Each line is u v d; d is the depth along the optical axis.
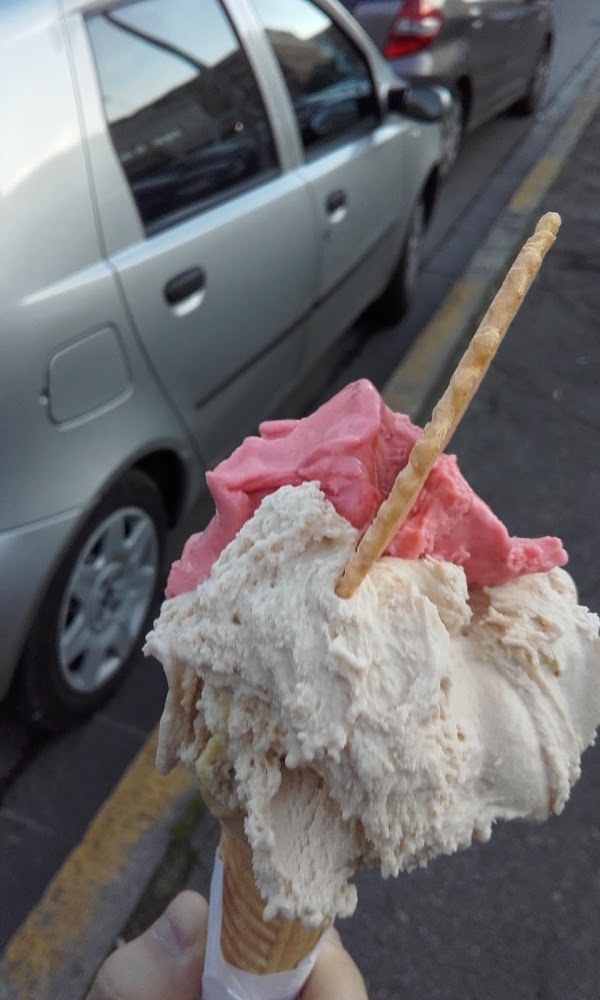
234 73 2.74
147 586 2.67
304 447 0.93
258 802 0.85
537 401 4.15
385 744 0.79
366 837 0.85
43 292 1.91
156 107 2.36
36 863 2.25
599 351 4.54
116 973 1.38
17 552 1.98
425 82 5.42
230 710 0.88
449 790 0.83
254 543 0.87
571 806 2.41
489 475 3.68
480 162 6.85
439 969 2.09
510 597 0.94
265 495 0.92
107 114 2.15
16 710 2.36
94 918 2.12
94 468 2.14
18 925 2.14
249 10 2.88
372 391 0.91
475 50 5.99
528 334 4.66
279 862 0.84
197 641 0.87
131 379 2.23
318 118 3.23
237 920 1.20
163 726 0.98
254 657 0.83
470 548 0.91
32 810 2.37
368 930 2.15
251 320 2.77
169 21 2.48
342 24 3.56
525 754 0.88
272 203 2.78
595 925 2.17
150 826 2.29
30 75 1.95
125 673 2.70
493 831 2.35
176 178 2.41
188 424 2.55
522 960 2.11
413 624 0.82
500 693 0.89
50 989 2.00
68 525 2.08
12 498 1.95
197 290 2.42
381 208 3.76
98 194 2.09
